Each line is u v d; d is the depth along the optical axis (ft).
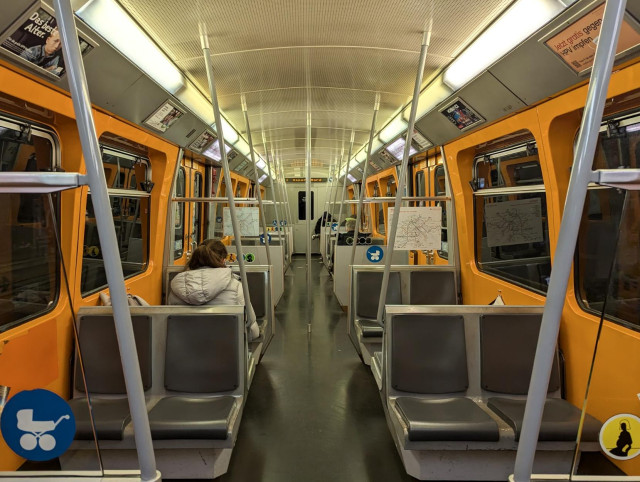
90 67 8.03
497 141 12.33
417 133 16.11
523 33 7.81
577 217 3.42
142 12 7.66
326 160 33.47
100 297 10.73
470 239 14.82
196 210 21.76
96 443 4.18
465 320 9.30
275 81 11.97
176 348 9.12
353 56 10.12
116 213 12.52
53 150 8.99
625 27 6.11
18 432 4.14
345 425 10.24
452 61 10.38
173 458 7.98
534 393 3.76
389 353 9.11
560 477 3.93
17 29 6.01
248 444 9.36
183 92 11.75
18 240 8.04
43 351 8.14
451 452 7.89
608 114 7.97
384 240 24.99
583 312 8.86
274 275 23.38
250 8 7.64
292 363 14.65
